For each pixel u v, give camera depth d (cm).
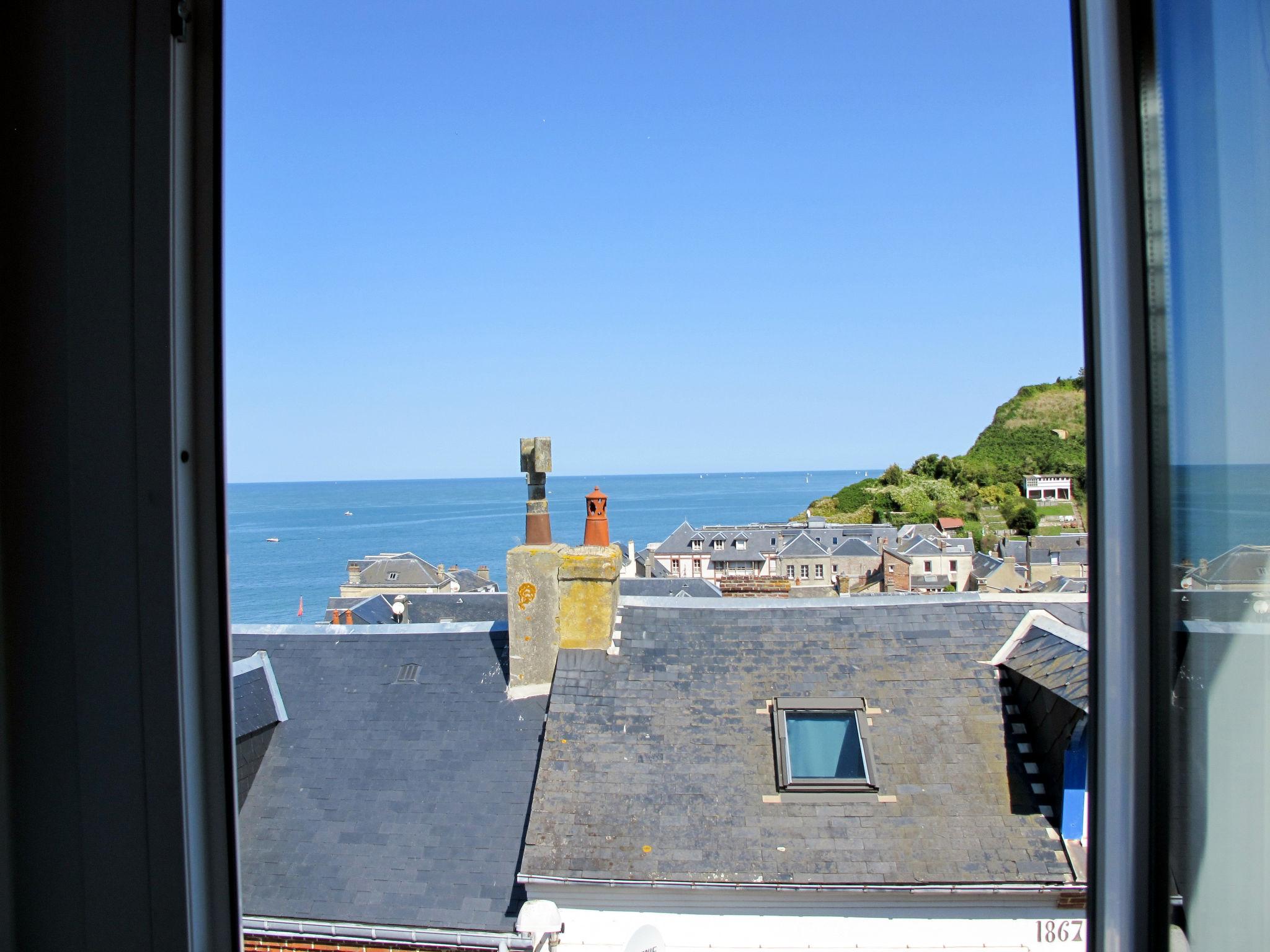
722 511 13662
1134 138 146
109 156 140
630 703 674
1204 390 143
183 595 143
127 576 140
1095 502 153
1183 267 145
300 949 566
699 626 744
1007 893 545
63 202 140
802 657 704
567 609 728
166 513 140
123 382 140
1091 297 153
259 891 589
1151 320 147
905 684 675
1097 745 154
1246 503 137
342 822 632
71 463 140
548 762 631
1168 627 147
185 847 144
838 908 556
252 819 639
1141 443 148
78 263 140
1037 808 588
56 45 140
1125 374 148
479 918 562
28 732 141
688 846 575
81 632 140
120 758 141
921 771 614
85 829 142
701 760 631
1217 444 141
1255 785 136
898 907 554
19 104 140
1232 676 140
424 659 768
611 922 564
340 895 583
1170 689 147
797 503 15962
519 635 727
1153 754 148
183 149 143
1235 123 136
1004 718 646
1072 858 555
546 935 537
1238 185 136
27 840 142
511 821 625
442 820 627
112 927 143
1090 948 157
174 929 143
